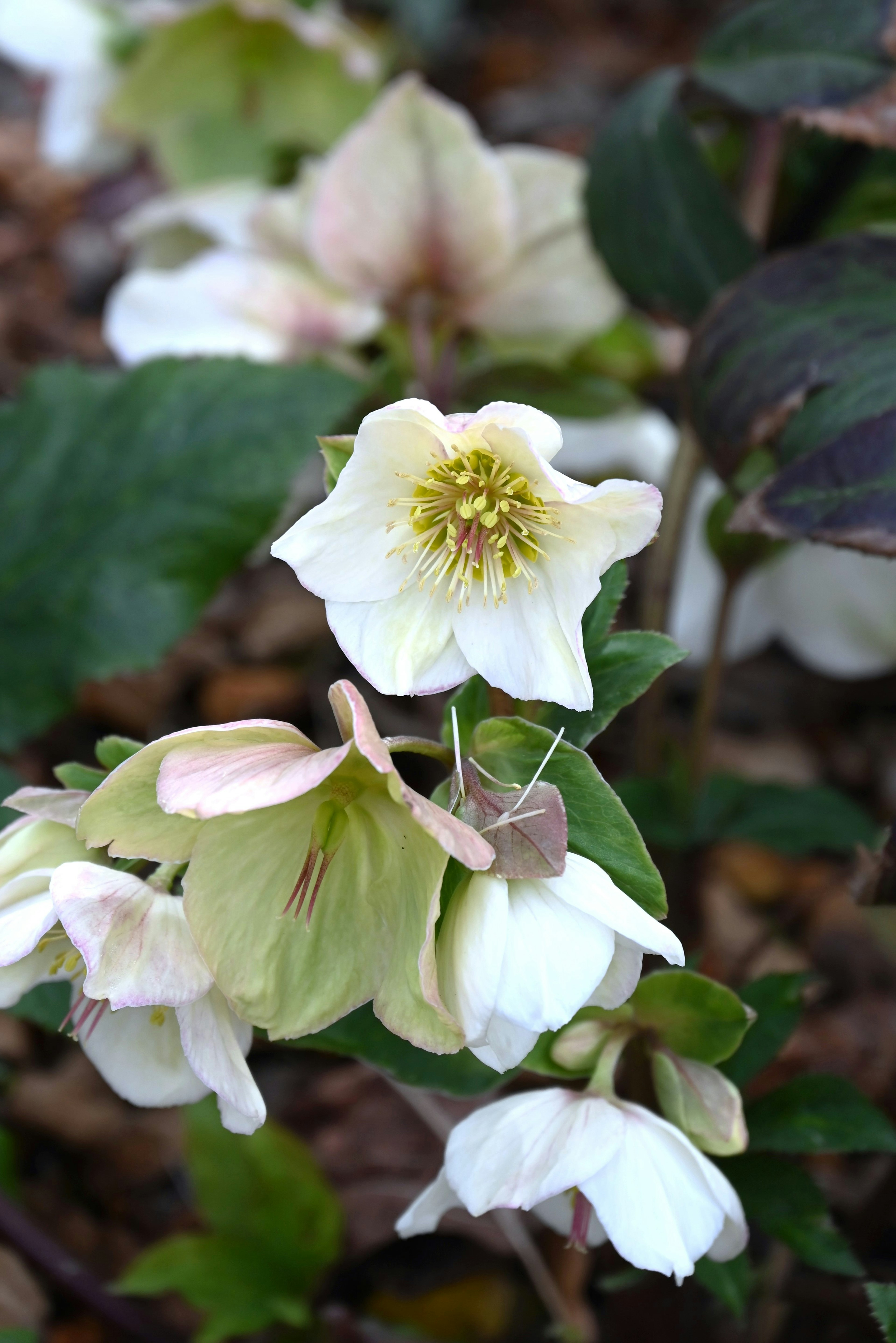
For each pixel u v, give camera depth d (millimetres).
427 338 875
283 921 599
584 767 600
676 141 798
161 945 590
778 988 675
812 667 1224
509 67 2018
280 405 839
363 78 1027
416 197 831
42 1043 913
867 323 703
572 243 894
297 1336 769
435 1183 622
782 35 784
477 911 587
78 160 1125
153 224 973
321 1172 780
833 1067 929
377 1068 655
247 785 569
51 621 838
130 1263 830
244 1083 593
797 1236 653
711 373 726
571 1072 638
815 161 866
